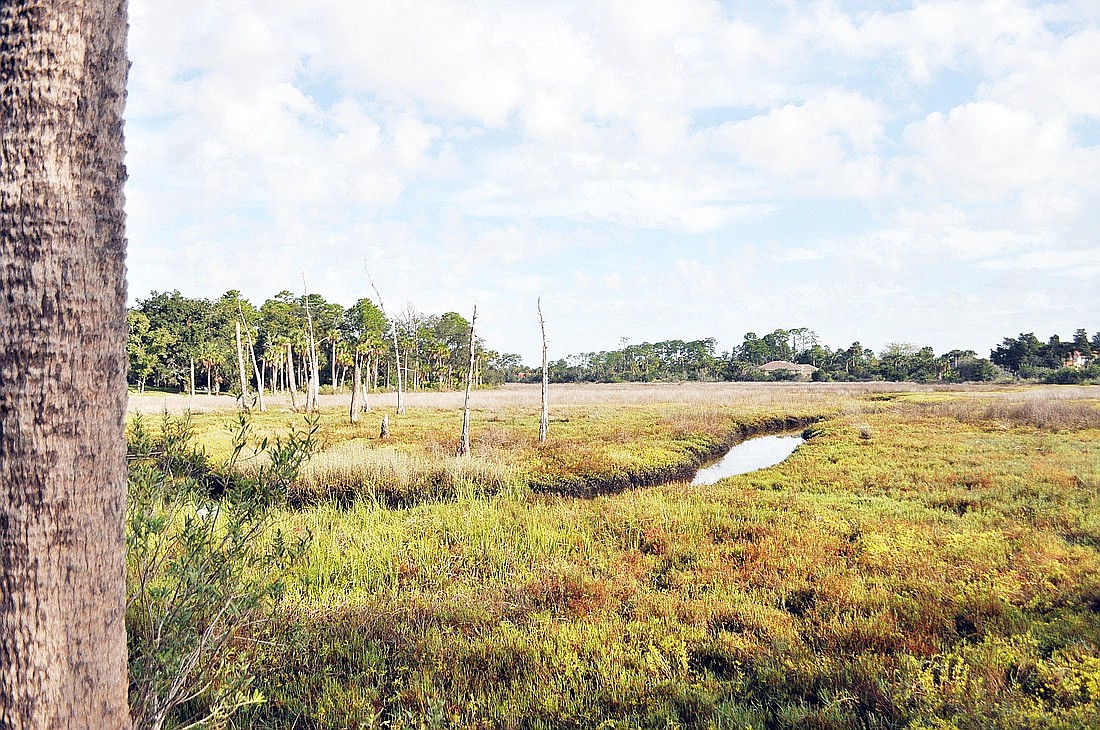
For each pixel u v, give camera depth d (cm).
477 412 3872
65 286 244
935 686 522
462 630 655
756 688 555
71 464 245
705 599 743
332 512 1220
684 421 3172
